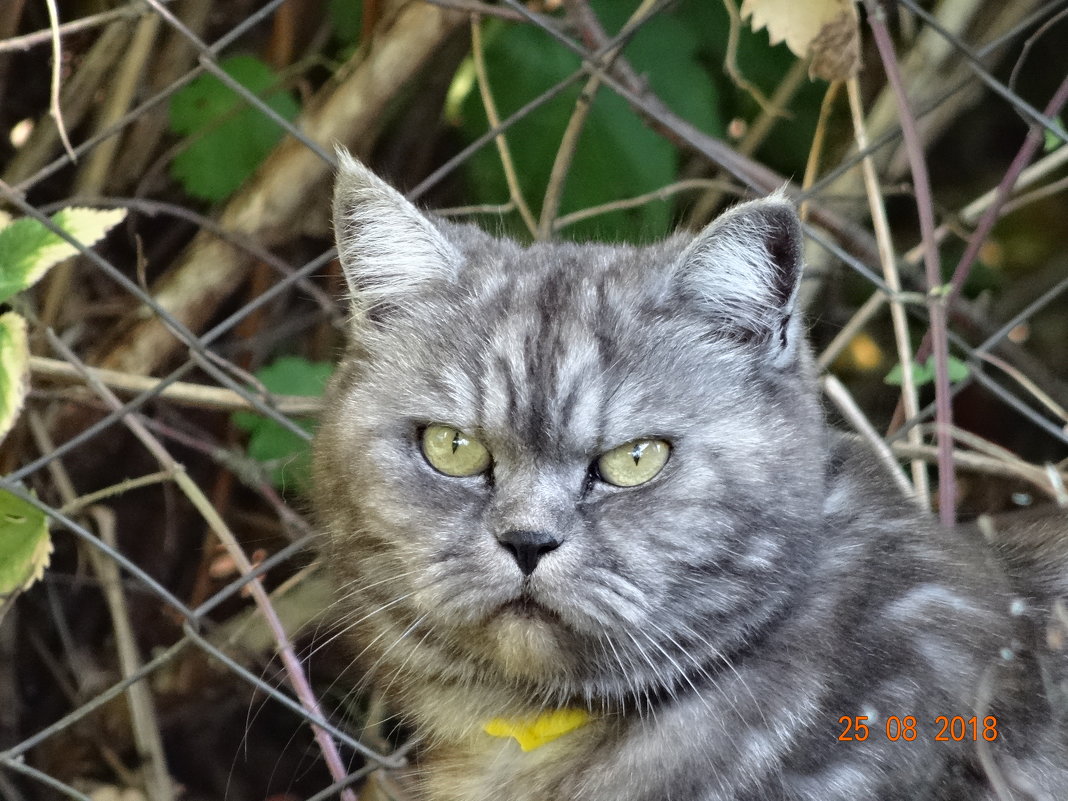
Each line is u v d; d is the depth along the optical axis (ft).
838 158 12.71
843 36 9.23
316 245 12.91
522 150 11.89
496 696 8.37
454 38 12.41
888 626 7.77
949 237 13.91
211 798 12.91
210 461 12.88
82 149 8.42
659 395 7.68
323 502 8.51
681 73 11.92
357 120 11.27
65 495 11.19
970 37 12.26
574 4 10.09
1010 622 7.94
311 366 11.12
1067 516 9.16
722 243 7.95
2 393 7.89
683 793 7.63
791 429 7.91
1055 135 9.20
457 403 7.78
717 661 7.82
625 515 7.49
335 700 11.44
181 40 11.96
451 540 7.63
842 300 13.24
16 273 8.01
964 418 13.87
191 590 12.96
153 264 12.72
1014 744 7.63
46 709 12.59
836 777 7.44
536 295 8.02
